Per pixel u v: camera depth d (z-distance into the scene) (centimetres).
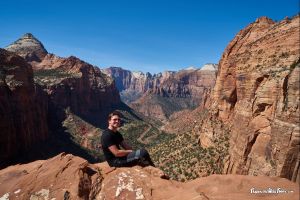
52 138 11544
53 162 966
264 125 4422
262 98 4516
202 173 5806
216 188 846
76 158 985
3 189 886
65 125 14812
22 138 8212
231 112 6612
